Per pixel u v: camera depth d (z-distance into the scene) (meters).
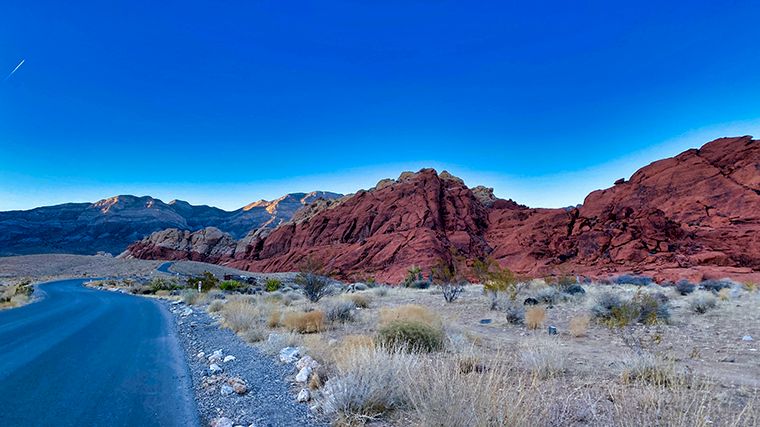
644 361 5.71
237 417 4.67
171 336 11.60
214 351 9.07
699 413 3.45
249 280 55.22
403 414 4.36
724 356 7.55
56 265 95.31
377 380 4.72
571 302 17.78
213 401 5.37
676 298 19.52
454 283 21.66
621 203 73.44
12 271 82.94
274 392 5.62
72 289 44.16
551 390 4.84
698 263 45.84
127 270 86.06
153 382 6.48
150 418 4.81
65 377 6.86
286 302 22.36
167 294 35.91
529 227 77.38
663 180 72.62
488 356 7.18
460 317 15.03
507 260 68.00
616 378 5.61
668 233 55.53
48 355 8.82
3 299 27.06
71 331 12.68
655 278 41.97
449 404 3.37
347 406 4.49
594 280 42.28
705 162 71.50
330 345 8.46
